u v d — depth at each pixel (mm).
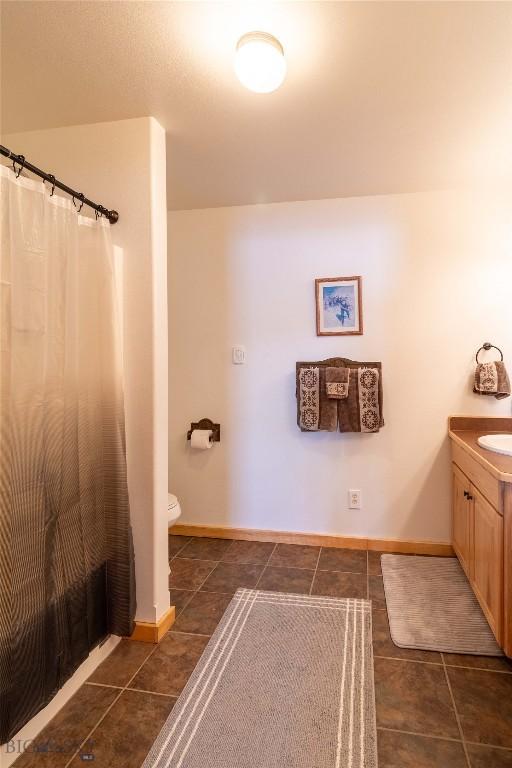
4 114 1868
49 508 1485
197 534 3145
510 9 1326
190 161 2324
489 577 1917
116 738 1441
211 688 1653
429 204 2748
